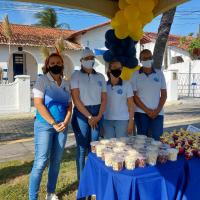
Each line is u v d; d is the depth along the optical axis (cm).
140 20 486
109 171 306
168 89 1786
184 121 1130
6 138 869
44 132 390
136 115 475
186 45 2628
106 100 436
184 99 1948
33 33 2089
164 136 407
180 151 349
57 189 471
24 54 2153
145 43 2262
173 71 1778
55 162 412
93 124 420
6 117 1216
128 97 438
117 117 436
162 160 323
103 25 2086
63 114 398
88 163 358
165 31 642
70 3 464
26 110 1305
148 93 462
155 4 486
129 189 289
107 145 355
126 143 365
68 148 723
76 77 426
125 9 477
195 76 2227
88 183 356
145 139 382
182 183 326
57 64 389
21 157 664
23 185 490
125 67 519
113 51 521
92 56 426
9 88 1270
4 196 448
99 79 431
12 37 1873
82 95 422
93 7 491
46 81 391
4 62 1833
